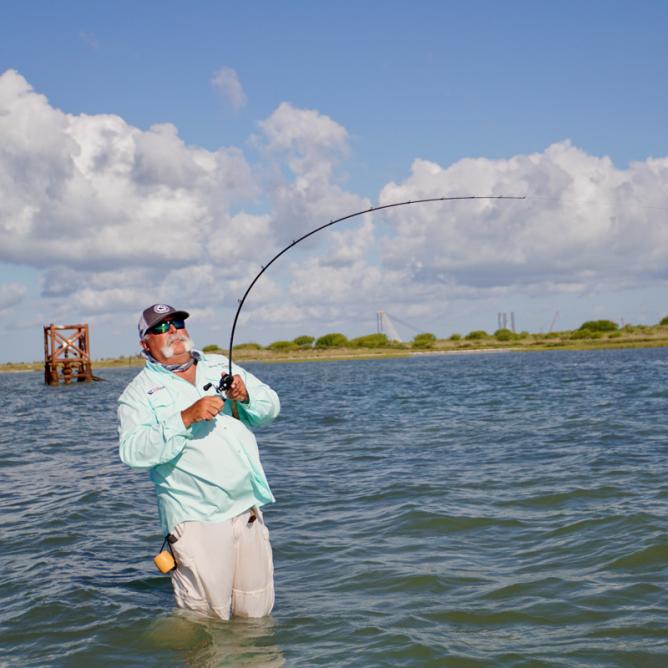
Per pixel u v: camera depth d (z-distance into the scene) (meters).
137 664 4.65
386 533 7.57
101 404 31.80
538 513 8.03
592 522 7.48
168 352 5.11
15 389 51.72
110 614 5.52
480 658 4.56
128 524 8.39
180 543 5.04
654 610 5.22
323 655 4.66
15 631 5.30
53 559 7.09
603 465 10.46
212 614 5.15
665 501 8.16
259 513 5.20
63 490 10.54
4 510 9.38
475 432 15.03
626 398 21.50
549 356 86.56
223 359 5.44
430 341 159.25
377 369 66.44
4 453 15.03
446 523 7.80
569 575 6.04
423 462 11.62
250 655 4.68
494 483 9.64
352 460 12.20
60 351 57.66
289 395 31.02
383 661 4.55
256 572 5.20
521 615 5.25
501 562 6.48
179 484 4.98
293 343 156.12
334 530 7.77
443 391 29.08
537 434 14.16
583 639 4.80
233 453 5.00
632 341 132.00
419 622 5.18
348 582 6.12
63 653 4.88
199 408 4.74
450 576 6.14
